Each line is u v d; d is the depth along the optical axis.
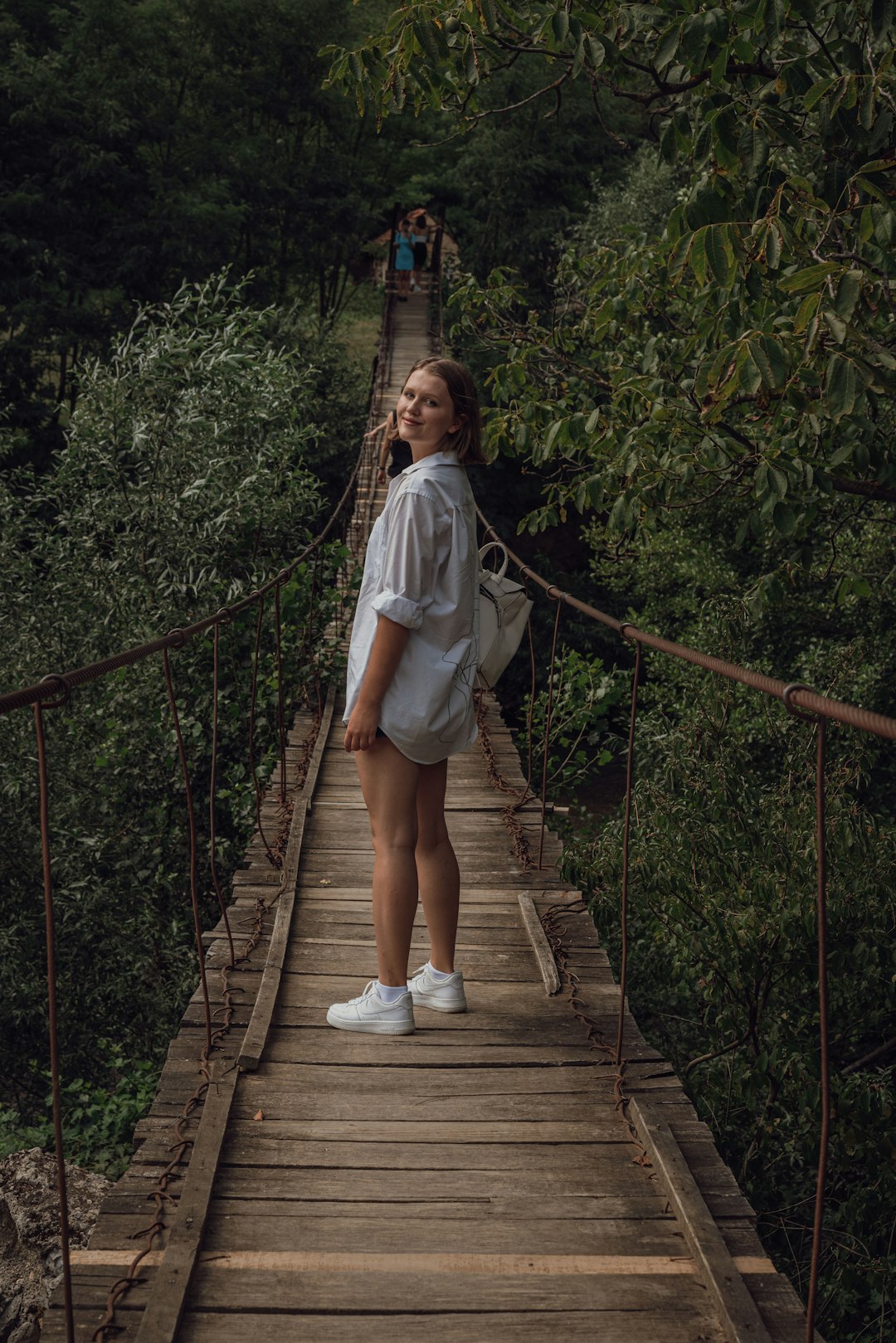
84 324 20.38
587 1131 2.61
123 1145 7.02
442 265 26.92
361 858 4.61
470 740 2.87
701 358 6.00
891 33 3.96
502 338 7.96
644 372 6.13
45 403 20.39
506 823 5.02
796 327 3.70
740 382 3.85
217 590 8.36
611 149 24.06
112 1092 8.73
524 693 20.52
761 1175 5.70
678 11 4.56
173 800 8.55
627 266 6.47
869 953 5.32
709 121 4.20
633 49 5.64
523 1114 2.67
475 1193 2.35
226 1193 2.32
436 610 2.69
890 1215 5.12
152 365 9.11
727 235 3.96
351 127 26.61
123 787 8.55
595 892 6.37
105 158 19.70
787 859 5.66
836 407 3.62
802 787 6.49
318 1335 1.92
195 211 21.06
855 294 3.49
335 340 24.77
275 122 26.61
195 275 21.73
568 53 4.86
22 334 19.89
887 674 9.30
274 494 9.02
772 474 4.58
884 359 3.98
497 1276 2.07
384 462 3.51
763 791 7.12
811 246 4.44
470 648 2.78
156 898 8.58
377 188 27.44
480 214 25.39
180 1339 1.90
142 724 8.19
